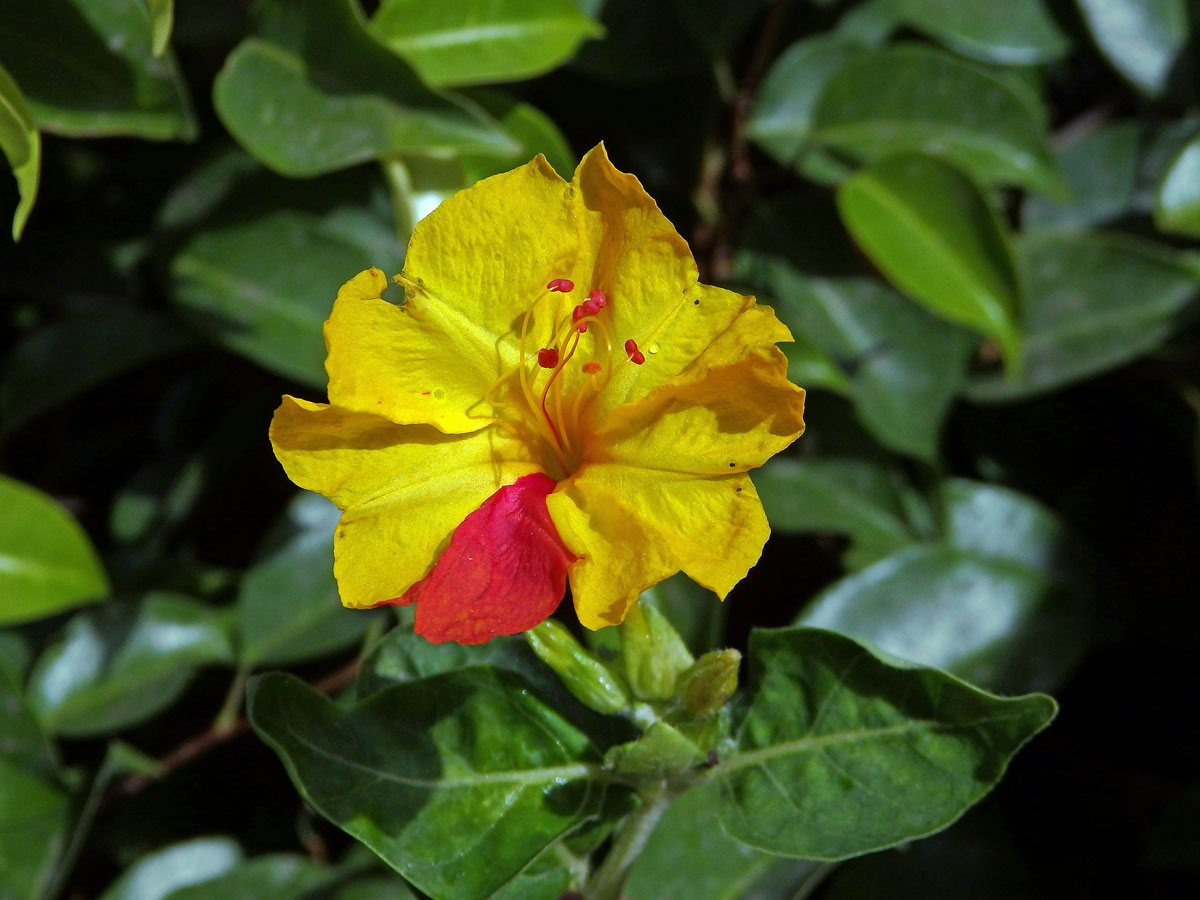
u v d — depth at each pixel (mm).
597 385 222
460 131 250
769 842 222
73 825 257
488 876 221
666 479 217
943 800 221
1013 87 277
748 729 226
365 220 273
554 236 221
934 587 268
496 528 218
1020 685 266
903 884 263
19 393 267
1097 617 274
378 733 224
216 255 267
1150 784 276
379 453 219
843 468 275
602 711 222
